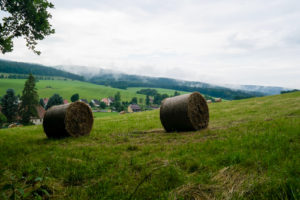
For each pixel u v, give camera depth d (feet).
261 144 16.62
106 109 385.29
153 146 20.85
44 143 26.68
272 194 9.16
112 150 20.27
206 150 17.02
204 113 30.60
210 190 10.34
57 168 15.44
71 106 29.84
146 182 12.05
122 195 10.94
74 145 24.35
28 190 11.37
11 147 24.26
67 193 11.87
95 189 12.08
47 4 31.76
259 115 38.04
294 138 17.56
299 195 8.66
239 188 9.92
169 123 29.86
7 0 29.73
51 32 33.68
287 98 69.97
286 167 11.47
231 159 13.73
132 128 35.86
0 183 13.08
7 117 194.29
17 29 32.09
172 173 12.62
